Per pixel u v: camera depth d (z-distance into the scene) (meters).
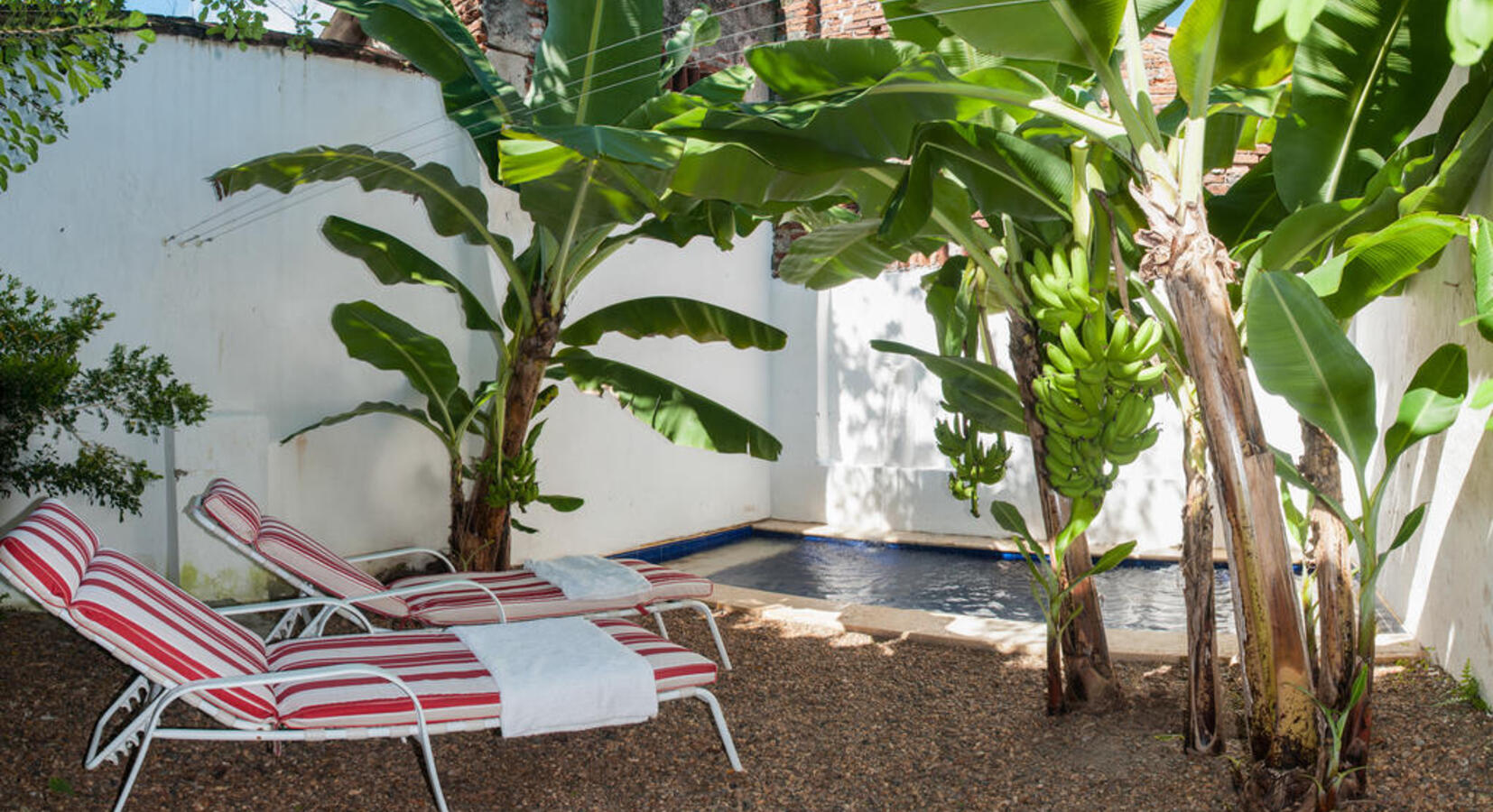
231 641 3.60
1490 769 3.67
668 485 9.41
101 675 4.70
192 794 3.60
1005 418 4.56
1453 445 4.88
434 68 5.57
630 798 3.70
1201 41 3.04
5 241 5.69
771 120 3.62
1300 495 6.55
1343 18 3.82
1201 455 3.89
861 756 4.07
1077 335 4.12
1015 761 3.97
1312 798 3.31
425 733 3.29
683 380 9.51
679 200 4.82
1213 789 3.62
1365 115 3.88
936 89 3.41
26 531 3.03
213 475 6.07
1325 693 3.37
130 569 3.56
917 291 9.76
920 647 5.63
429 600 4.88
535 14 8.76
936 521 9.68
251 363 6.52
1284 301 3.11
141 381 5.29
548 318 6.08
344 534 6.98
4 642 5.05
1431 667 5.04
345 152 5.23
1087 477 4.00
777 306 10.55
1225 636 5.62
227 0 4.46
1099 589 7.83
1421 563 5.41
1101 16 3.05
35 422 5.04
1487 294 2.82
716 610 6.50
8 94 5.57
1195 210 3.19
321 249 6.85
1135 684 4.87
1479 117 3.46
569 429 8.45
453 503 6.61
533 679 3.46
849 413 10.27
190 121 6.30
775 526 10.27
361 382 7.08
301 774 3.83
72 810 3.41
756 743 4.21
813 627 6.05
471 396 7.57
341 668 3.27
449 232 5.88
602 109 5.34
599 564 5.41
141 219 6.11
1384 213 3.58
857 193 4.35
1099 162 3.71
